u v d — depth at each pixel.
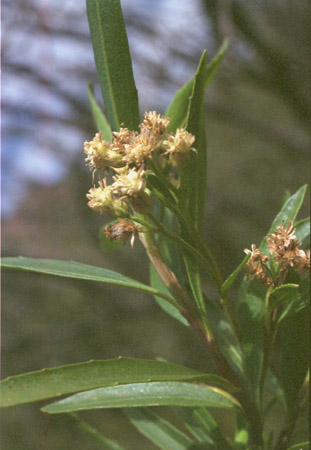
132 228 0.39
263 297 0.40
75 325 1.11
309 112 1.00
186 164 0.40
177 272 0.43
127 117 0.41
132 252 1.17
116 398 0.39
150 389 0.40
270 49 0.95
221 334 0.43
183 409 0.46
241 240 1.08
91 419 0.99
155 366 0.38
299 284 0.39
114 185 0.38
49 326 1.12
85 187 1.19
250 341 0.40
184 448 0.45
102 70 0.41
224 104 1.13
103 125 0.46
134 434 1.02
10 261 0.40
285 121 1.19
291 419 0.41
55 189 1.28
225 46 0.45
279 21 1.01
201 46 1.03
